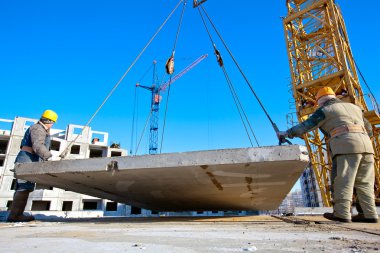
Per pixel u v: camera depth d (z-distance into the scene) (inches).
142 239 75.8
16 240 75.8
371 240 71.3
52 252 55.4
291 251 54.8
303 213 377.1
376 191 582.2
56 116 202.4
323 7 749.9
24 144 189.6
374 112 574.6
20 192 194.1
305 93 724.7
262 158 130.0
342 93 649.6
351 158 134.5
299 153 127.6
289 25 808.9
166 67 317.7
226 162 133.6
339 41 677.9
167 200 277.9
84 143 1359.5
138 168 146.6
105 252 55.2
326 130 147.1
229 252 54.2
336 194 137.8
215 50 325.4
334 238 75.0
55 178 181.0
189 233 91.4
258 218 214.7
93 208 1320.1
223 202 282.8
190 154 139.8
